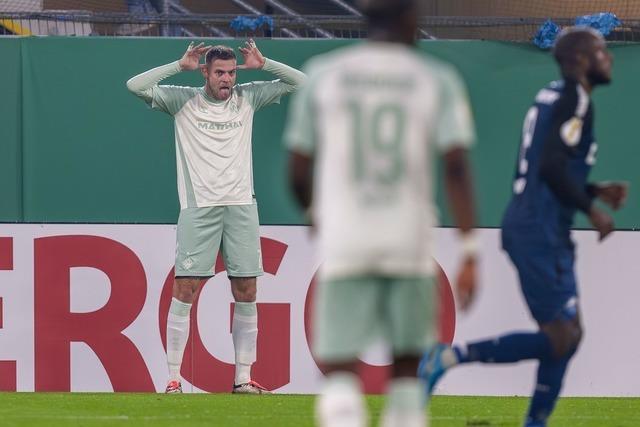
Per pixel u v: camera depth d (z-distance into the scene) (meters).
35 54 34.97
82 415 26.05
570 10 37.84
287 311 34.03
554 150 20.69
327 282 14.88
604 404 31.22
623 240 34.53
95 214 35.12
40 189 35.03
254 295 32.66
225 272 33.84
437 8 37.53
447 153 14.80
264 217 34.91
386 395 32.72
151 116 35.16
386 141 14.58
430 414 27.31
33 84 34.94
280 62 34.66
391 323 15.19
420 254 14.77
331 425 14.71
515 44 35.25
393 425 15.38
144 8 37.94
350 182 14.63
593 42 21.59
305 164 15.16
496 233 34.16
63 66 34.97
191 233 32.16
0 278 33.78
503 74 35.19
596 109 35.34
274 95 32.88
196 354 33.78
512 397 33.50
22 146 35.00
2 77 34.94
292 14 38.16
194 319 33.75
